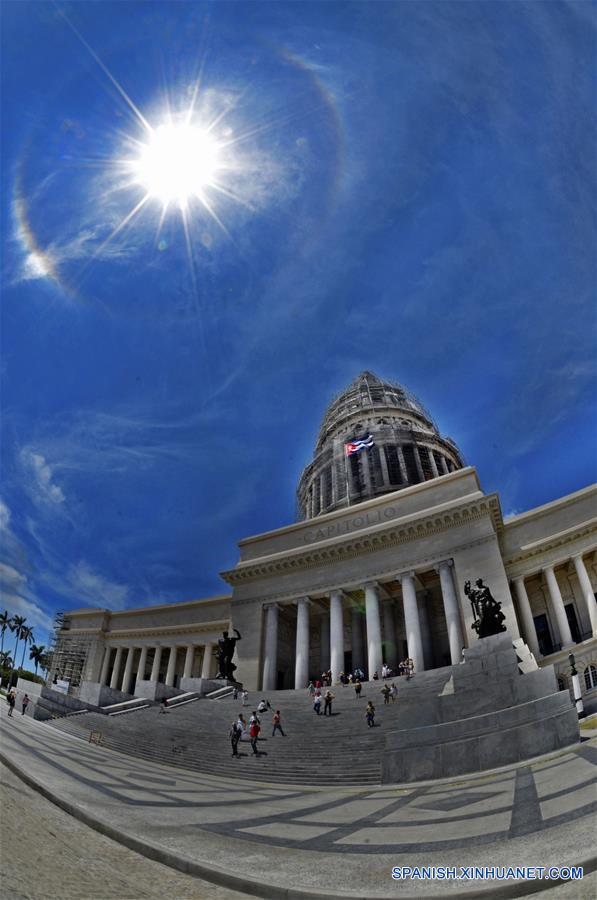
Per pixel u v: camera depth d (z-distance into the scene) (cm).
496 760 1862
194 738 3403
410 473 9131
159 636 8994
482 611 3600
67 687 6325
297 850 926
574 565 5719
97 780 1689
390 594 6569
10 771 1390
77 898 571
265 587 6819
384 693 3872
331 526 7012
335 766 2481
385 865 790
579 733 1816
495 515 6016
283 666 6756
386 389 12200
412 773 1966
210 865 771
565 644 5388
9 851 670
